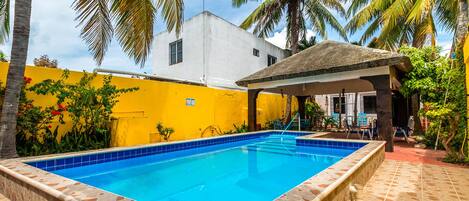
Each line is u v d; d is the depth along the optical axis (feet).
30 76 23.72
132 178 19.71
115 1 25.48
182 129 37.22
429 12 41.55
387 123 27.45
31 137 22.07
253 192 16.49
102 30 27.09
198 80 50.65
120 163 22.77
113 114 29.07
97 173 20.71
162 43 59.67
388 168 20.72
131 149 23.72
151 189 17.20
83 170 20.18
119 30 26.91
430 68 29.63
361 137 38.22
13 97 18.40
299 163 24.75
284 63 40.47
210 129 41.81
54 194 10.18
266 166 23.66
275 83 38.65
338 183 11.17
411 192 14.97
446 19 46.75
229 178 19.86
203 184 18.21
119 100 29.78
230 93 46.60
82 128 25.30
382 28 49.57
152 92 33.58
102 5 25.90
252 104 41.91
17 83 18.65
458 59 24.07
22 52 19.02
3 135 17.78
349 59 30.94
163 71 59.16
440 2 43.11
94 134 25.14
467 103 21.93
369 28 55.88
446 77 26.78
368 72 29.09
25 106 21.33
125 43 27.53
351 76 30.48
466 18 28.43
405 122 43.91
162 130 33.53
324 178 11.84
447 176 18.25
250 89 42.24
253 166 23.72
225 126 44.91
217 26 51.93
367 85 41.96
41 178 12.28
